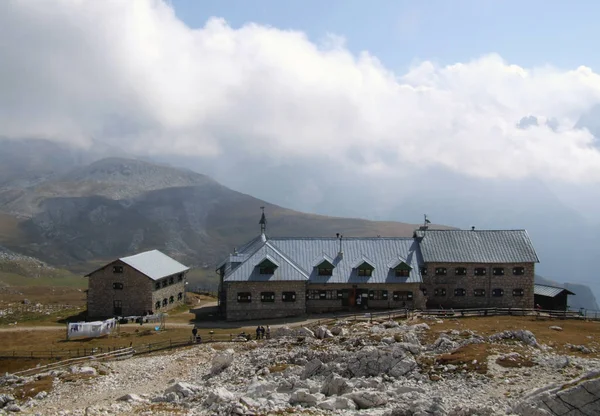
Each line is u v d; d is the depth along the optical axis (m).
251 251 96.50
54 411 46.03
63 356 71.19
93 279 97.56
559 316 78.88
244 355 61.12
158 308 99.19
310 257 94.62
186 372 59.69
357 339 59.59
